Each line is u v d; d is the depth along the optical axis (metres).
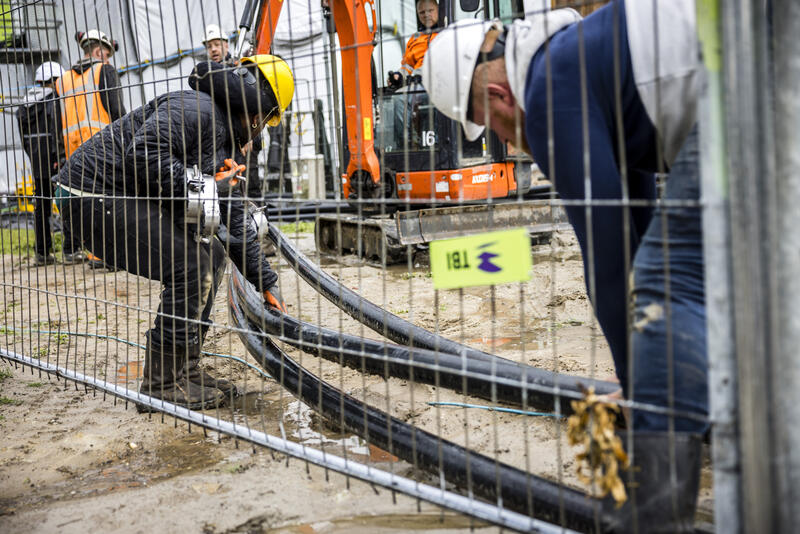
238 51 3.22
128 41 6.31
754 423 1.42
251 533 2.23
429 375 2.85
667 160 1.95
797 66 1.40
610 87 1.83
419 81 7.42
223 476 2.63
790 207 1.41
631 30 1.79
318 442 2.97
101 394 3.68
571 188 1.85
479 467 2.12
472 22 2.08
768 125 1.41
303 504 2.38
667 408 1.64
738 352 1.42
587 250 1.88
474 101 2.09
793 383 1.43
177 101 3.14
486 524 2.15
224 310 5.55
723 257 1.44
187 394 3.36
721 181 1.43
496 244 1.79
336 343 3.16
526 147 2.12
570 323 4.71
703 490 2.35
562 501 1.81
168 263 3.22
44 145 6.41
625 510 1.63
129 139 3.19
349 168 7.39
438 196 7.47
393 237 6.79
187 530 2.25
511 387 2.66
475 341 4.37
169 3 6.54
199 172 3.09
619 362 1.97
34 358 3.95
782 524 1.45
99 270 7.46
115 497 2.50
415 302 5.48
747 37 1.38
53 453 2.94
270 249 7.60
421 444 2.31
